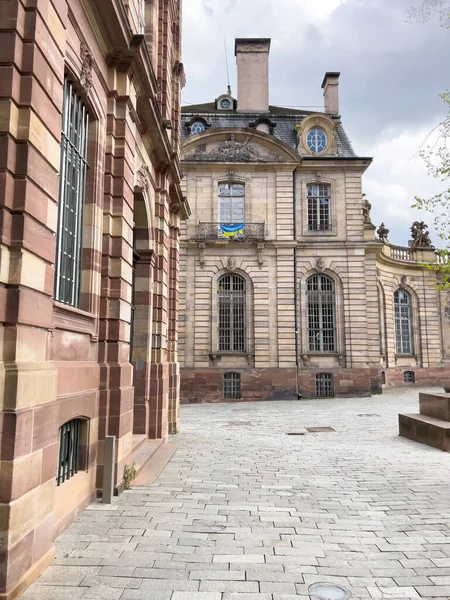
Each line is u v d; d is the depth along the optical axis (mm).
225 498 8125
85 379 7523
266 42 32625
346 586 5008
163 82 14312
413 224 39156
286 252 29266
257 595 4797
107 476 7910
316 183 30281
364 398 28281
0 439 4664
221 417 20359
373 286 31094
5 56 5109
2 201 4902
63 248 7141
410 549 6000
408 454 12016
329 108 32750
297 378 28469
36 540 5148
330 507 7672
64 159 7148
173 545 6047
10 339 4918
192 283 28984
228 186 29797
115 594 4777
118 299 8594
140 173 11438
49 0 5727
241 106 32094
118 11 8055
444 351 37812
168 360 15867
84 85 7602
